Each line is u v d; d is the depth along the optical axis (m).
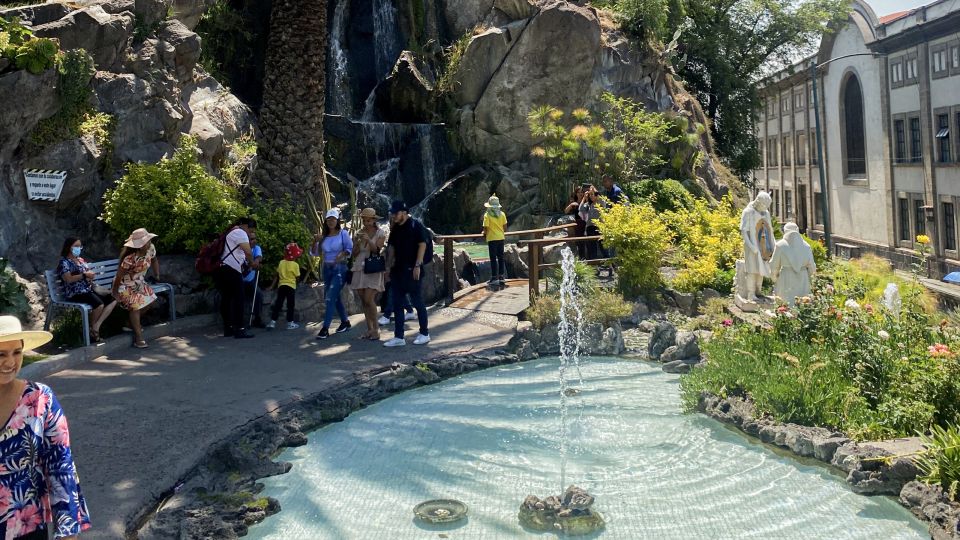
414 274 10.25
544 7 23.94
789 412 7.21
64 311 9.83
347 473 6.36
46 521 3.14
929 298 11.69
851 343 8.02
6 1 13.40
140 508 5.43
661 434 7.26
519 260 15.36
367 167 23.28
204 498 5.70
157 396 7.91
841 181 47.25
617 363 10.16
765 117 62.91
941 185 35.56
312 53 13.78
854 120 45.66
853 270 14.74
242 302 10.66
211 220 11.61
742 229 12.23
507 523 5.41
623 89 25.73
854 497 5.84
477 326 11.49
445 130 24.61
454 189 23.28
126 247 9.84
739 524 5.39
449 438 7.17
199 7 17.50
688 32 35.25
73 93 11.44
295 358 9.59
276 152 13.82
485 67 24.20
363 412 8.03
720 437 7.18
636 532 5.27
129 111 12.57
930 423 6.70
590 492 5.94
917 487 5.70
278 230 12.31
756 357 8.38
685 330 11.53
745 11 37.19
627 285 13.17
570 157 22.25
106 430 6.85
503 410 8.03
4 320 3.06
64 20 12.23
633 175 23.16
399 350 10.07
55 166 11.16
